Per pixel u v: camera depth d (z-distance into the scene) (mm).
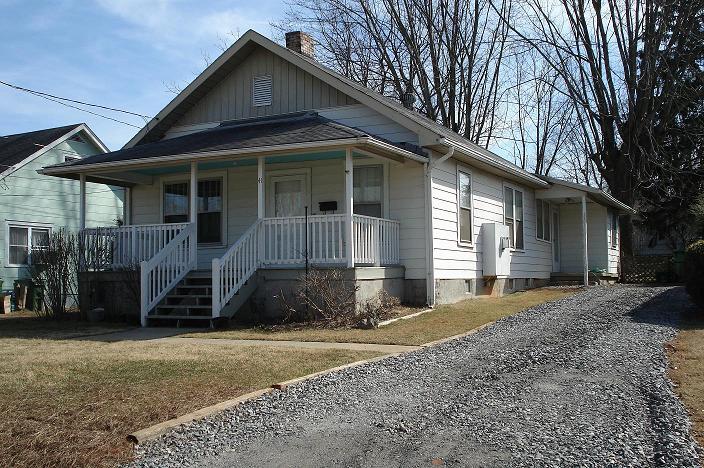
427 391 6848
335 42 34250
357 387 7047
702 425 5484
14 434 5340
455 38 32375
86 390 6730
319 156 14469
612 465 4594
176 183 17266
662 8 26828
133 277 13703
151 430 5434
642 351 8773
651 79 27312
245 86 16844
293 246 13234
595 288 19219
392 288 14023
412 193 14648
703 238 16219
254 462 4797
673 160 30266
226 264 12438
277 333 11320
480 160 16016
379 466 4656
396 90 33469
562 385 6996
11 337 11344
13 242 20875
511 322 12039
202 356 8758
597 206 24297
